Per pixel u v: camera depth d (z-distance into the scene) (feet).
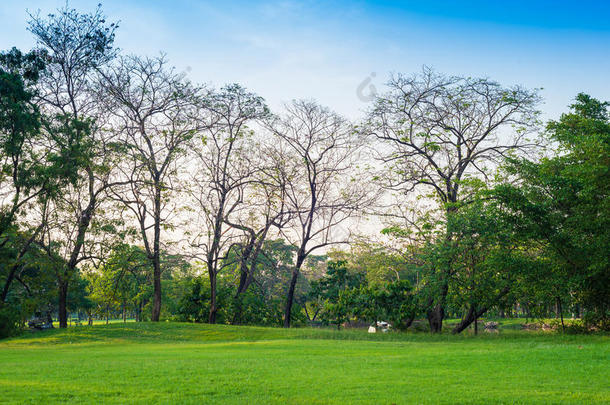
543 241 94.68
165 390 36.65
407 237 115.03
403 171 122.83
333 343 81.82
